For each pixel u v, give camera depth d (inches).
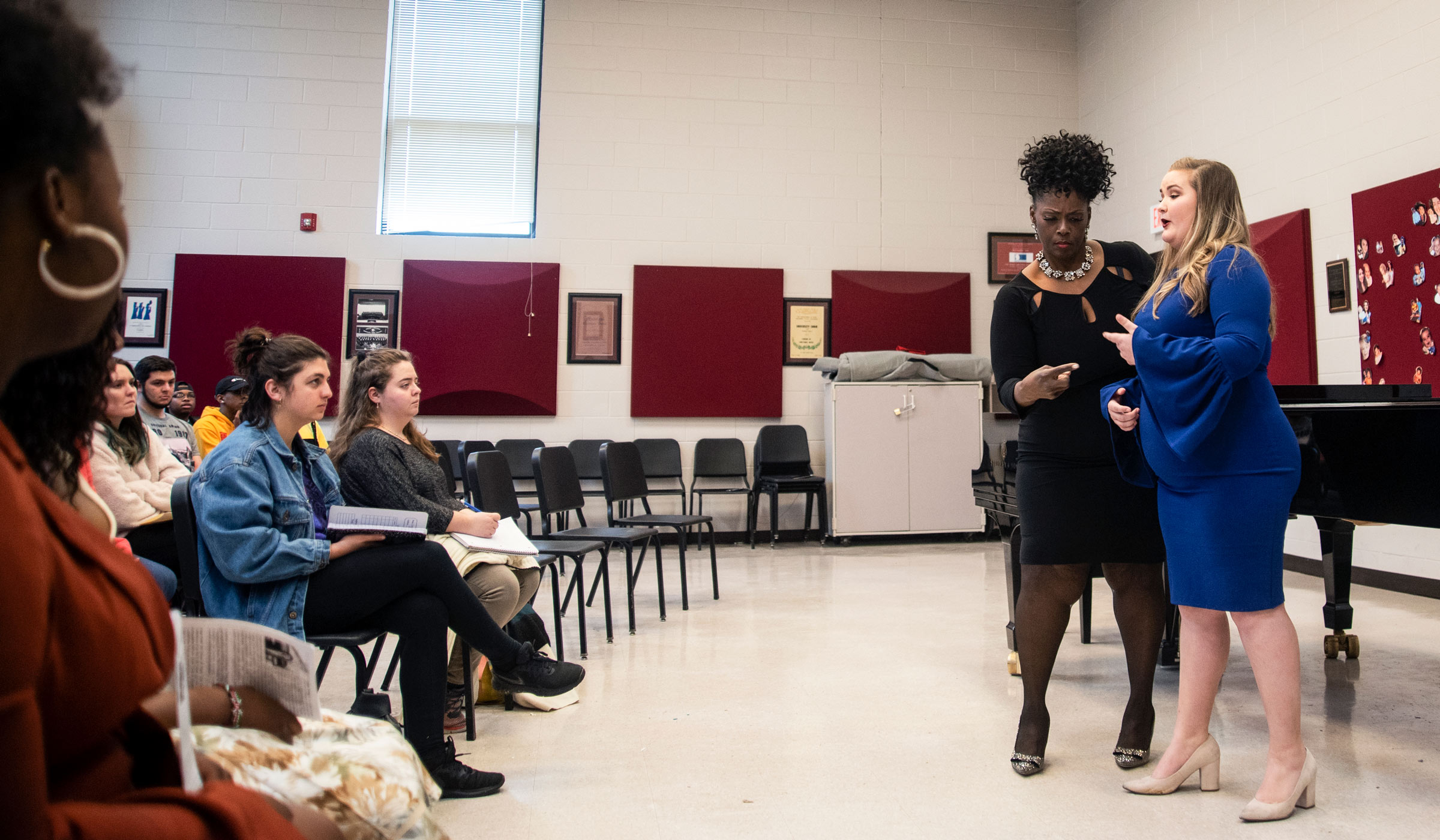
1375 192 171.8
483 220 254.2
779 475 248.7
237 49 242.5
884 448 244.7
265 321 236.2
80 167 19.7
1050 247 78.5
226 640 32.3
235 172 240.8
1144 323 70.4
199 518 66.1
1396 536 167.8
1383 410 82.8
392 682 107.0
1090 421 75.9
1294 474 64.0
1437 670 108.0
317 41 245.4
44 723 19.5
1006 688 102.8
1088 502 75.1
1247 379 64.3
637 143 259.0
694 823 65.9
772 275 260.1
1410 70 167.3
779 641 127.2
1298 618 140.8
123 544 48.4
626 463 165.5
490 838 63.4
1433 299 159.2
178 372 233.1
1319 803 68.3
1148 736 76.9
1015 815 67.1
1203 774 71.2
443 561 71.4
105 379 27.6
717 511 256.2
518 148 256.5
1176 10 234.1
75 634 19.8
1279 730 65.6
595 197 256.4
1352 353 179.0
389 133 252.1
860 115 269.9
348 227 244.2
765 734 87.0
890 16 272.2
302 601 67.3
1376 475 83.6
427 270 243.8
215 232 239.3
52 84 18.5
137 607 22.0
